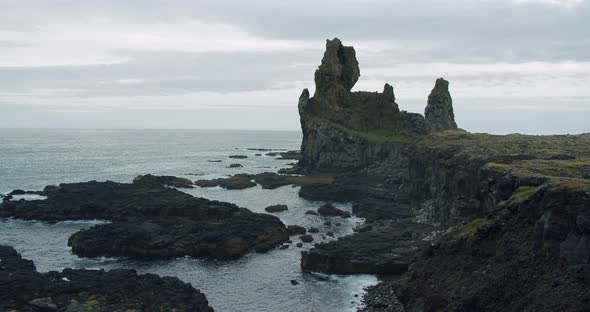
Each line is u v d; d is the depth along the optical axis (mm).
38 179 184375
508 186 64875
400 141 199375
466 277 52531
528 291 46219
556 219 46125
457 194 88500
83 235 93500
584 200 43969
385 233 96188
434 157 113438
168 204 117000
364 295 70625
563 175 67312
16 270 73438
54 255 90125
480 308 48750
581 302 41344
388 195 141000
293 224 115688
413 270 59625
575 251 43969
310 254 82312
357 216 124750
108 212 115938
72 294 64312
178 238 93688
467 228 58031
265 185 173125
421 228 100062
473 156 92875
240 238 92938
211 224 102250
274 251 94375
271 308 66938
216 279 78625
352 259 80000
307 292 72438
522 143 110375
